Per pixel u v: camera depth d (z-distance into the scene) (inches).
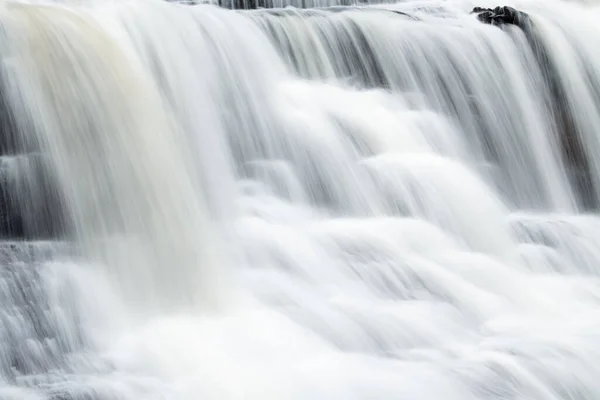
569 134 641.0
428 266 447.5
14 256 371.6
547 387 356.5
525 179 605.3
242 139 510.6
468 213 511.2
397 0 802.2
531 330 408.5
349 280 426.0
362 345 377.1
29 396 313.7
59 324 353.4
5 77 401.1
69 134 411.8
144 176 430.6
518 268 484.1
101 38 454.9
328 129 528.7
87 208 404.5
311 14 598.9
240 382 335.3
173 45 502.6
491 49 632.4
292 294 407.8
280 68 560.4
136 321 377.4
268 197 486.9
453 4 735.7
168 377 335.3
